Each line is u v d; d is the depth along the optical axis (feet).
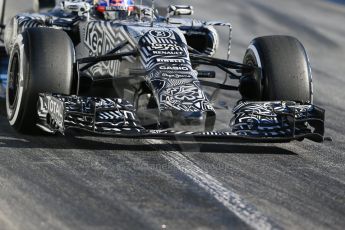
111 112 84.28
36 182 72.79
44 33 89.86
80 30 101.81
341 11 237.66
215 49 108.27
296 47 94.68
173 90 84.02
